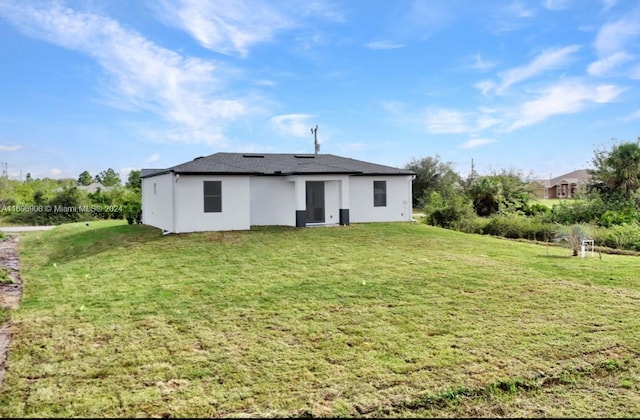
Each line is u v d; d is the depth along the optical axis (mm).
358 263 12070
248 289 9305
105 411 4328
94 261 12906
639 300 8406
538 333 6574
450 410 4500
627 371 5414
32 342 6242
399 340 6277
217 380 5027
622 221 19016
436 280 10055
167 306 8086
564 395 4848
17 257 15344
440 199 25062
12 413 4281
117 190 37344
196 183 17359
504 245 16156
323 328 6809
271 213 19984
